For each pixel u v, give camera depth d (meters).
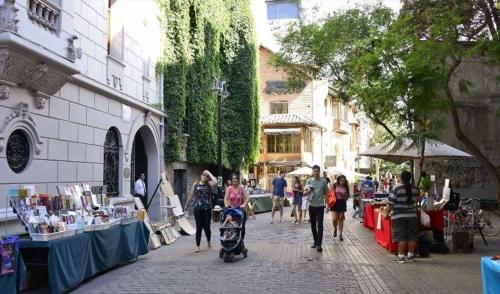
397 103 11.23
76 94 12.78
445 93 11.93
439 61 10.79
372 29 14.48
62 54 10.95
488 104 23.95
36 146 10.77
